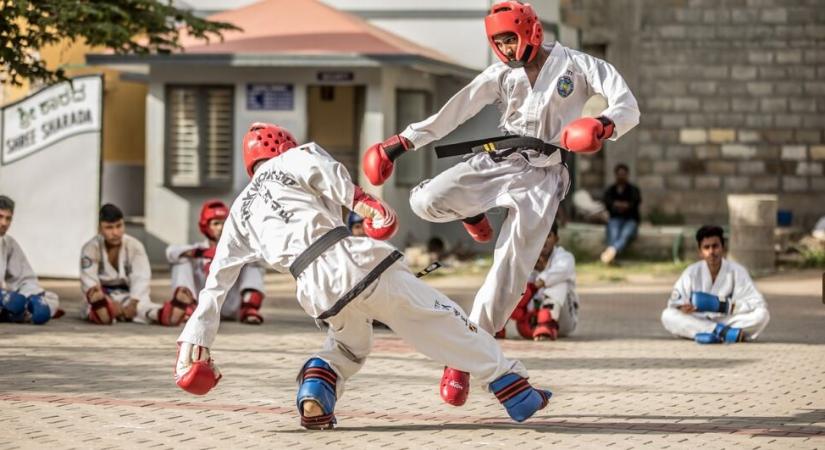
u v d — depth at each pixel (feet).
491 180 21.01
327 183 19.53
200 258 37.70
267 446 19.45
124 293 37.37
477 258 61.21
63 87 50.29
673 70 72.23
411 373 27.73
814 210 71.97
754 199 58.29
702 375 28.09
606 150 72.02
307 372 20.83
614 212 62.08
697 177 72.33
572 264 35.83
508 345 33.99
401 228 60.64
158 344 31.91
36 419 21.40
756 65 71.97
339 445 19.60
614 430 21.07
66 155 50.39
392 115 58.80
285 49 57.00
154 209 59.11
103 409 22.47
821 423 21.89
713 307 34.96
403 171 61.26
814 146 71.87
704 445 19.77
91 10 41.63
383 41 57.57
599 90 20.90
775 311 43.98
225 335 34.60
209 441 19.77
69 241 50.52
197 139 58.75
